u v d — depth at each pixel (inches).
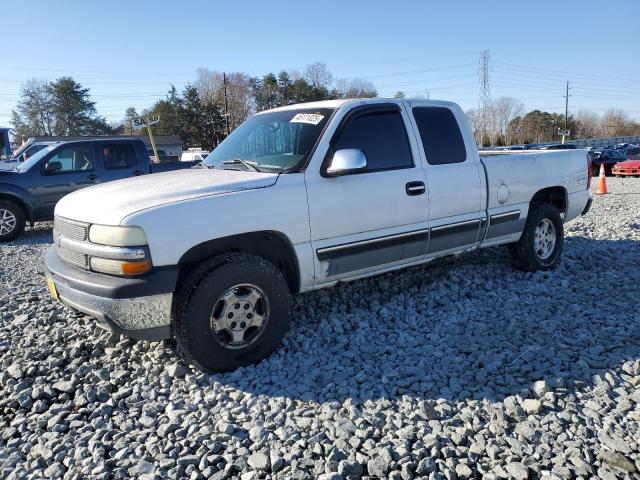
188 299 132.6
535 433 107.7
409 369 137.2
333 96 3085.6
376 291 202.2
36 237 411.5
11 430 117.6
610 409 116.6
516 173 209.5
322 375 137.9
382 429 111.8
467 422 113.3
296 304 189.2
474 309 182.2
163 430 114.0
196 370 142.1
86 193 156.3
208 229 134.9
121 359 150.3
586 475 96.0
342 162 151.6
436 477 95.9
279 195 146.9
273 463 100.3
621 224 342.3
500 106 3678.6
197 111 2733.8
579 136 4298.7
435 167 183.0
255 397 127.2
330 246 157.2
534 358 140.5
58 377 140.8
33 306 198.4
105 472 100.2
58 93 2947.8
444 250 190.2
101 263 131.9
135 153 437.4
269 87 3122.5
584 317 169.5
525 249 217.6
